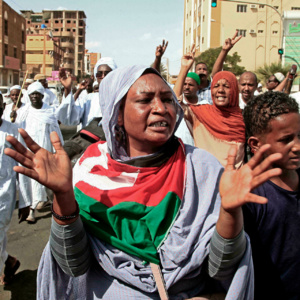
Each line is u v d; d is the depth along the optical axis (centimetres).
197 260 141
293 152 166
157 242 148
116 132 168
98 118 246
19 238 468
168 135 157
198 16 4697
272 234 169
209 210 151
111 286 150
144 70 160
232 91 350
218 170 159
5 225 347
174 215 150
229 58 3622
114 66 443
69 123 486
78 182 166
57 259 145
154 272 144
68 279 159
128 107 159
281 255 169
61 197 134
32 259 414
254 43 4316
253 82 500
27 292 350
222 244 132
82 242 143
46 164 133
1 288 357
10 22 4747
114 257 147
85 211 155
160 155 158
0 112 362
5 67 4584
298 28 3088
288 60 3111
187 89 448
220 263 135
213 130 353
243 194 118
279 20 4306
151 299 145
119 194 152
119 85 162
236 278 135
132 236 149
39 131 578
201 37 4512
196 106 368
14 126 375
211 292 155
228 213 126
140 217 151
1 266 338
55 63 7500
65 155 138
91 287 156
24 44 5359
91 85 798
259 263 170
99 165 167
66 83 482
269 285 170
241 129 351
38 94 580
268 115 167
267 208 169
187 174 156
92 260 158
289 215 168
